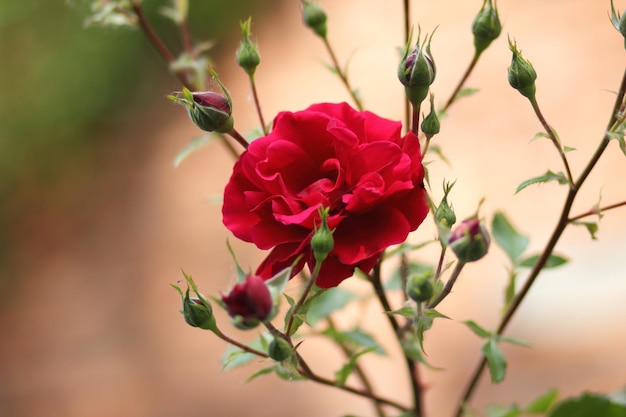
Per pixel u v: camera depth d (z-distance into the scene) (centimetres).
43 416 175
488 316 150
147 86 252
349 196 60
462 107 196
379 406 77
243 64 67
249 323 59
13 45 264
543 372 137
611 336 138
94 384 178
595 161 64
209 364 175
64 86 253
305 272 73
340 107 62
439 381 146
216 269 191
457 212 171
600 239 151
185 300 62
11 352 195
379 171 60
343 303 78
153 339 185
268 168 61
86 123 249
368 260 61
